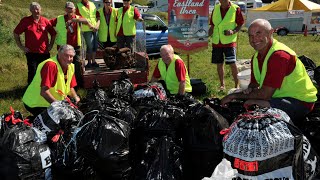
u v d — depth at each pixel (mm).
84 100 5082
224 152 3125
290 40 20391
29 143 3441
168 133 3514
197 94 7207
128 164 3562
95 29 8070
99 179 3658
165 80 5414
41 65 4699
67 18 7711
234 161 2996
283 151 2947
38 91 4777
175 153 3309
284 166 2975
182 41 7762
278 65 3758
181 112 3695
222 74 7492
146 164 3227
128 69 7980
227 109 3908
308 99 3951
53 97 4602
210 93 7336
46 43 7500
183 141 3537
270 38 3883
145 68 7906
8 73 9391
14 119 3705
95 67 8305
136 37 9484
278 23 25922
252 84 4289
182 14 7625
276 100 3904
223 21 7055
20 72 9625
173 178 3158
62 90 4816
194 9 7582
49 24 7582
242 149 2938
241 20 7137
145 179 3129
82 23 7750
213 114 3459
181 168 3279
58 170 3574
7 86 8273
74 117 3982
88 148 3469
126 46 8727
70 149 3602
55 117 3924
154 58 12133
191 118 3549
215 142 3408
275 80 3768
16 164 3271
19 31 7273
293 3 25688
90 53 8250
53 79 4637
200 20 7637
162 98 4664
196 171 3475
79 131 3582
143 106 3900
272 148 2893
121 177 3539
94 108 4191
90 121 3596
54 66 4617
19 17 18422
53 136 3678
